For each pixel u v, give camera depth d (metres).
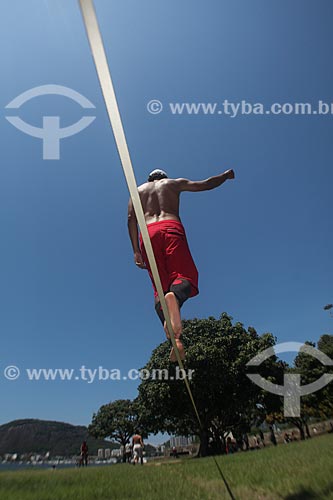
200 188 3.10
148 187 3.02
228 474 2.83
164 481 2.74
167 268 2.62
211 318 15.27
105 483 2.69
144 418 15.00
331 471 2.54
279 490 2.32
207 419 11.77
